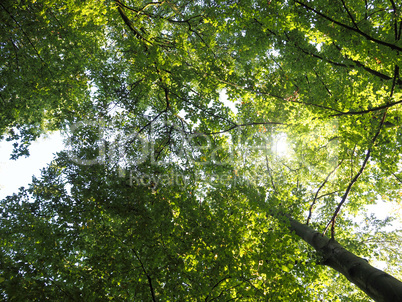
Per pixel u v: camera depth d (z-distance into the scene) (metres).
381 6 5.28
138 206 5.16
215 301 4.44
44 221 5.24
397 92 5.58
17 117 7.91
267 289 4.38
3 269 3.96
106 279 4.62
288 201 6.72
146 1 8.21
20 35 6.39
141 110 7.82
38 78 7.02
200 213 5.09
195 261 4.83
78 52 7.46
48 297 3.78
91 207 5.09
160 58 5.77
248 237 5.12
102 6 5.38
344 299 8.42
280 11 5.25
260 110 8.35
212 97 7.55
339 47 6.16
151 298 4.37
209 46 7.47
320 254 5.90
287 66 6.85
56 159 5.79
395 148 6.76
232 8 5.94
